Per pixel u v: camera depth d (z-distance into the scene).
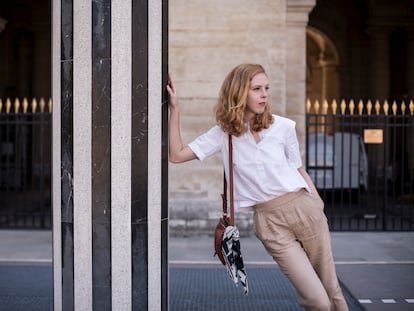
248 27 10.23
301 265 3.73
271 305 6.14
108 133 4.01
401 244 9.68
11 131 18.83
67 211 4.12
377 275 7.46
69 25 4.05
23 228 10.99
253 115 3.80
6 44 20.52
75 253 4.11
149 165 4.08
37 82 20.22
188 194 10.21
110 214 4.04
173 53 10.25
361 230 10.95
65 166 4.11
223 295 6.50
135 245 4.08
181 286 6.88
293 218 3.79
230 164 3.82
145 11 4.02
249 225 10.10
